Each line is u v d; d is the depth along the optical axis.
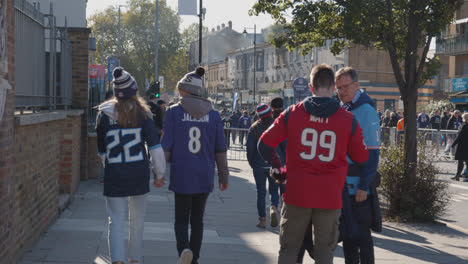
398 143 9.24
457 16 42.22
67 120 8.95
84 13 20.69
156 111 13.45
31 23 6.30
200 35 28.92
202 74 4.82
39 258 5.30
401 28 9.76
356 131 3.80
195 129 4.70
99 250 5.71
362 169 4.30
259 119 7.66
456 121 26.11
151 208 8.90
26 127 5.41
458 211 10.65
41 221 6.30
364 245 4.45
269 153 3.97
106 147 4.40
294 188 3.79
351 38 9.41
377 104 50.50
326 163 3.74
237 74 81.00
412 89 9.34
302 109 3.80
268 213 9.12
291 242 3.92
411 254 6.48
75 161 10.03
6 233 4.61
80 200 9.25
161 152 4.46
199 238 4.83
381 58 50.62
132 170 4.37
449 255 6.53
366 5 9.04
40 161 6.17
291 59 62.88
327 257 3.83
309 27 10.04
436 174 9.08
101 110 4.39
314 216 3.83
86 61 11.38
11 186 4.77
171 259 5.54
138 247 4.57
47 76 7.11
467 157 15.23
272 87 68.25
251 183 13.11
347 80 4.49
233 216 8.64
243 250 6.21
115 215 4.38
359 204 4.43
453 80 42.34
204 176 4.70
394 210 8.96
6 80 4.31
